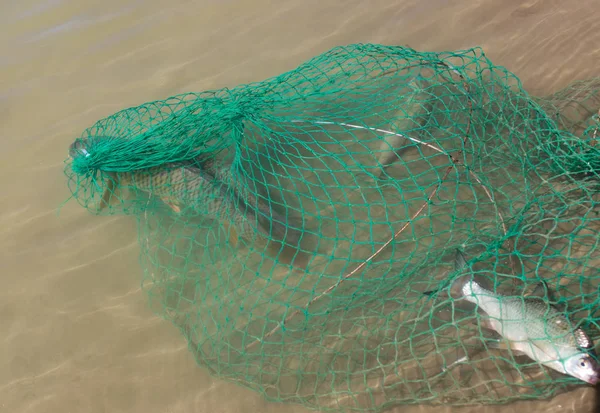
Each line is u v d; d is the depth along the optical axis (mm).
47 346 1482
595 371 1312
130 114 1647
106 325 1493
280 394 1427
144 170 1515
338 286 1479
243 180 1499
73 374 1461
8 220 1585
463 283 1394
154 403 1438
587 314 1390
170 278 1522
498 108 1586
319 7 1806
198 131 1515
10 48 1779
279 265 1503
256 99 1533
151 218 1566
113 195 1554
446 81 1594
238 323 1476
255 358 1448
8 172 1634
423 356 1428
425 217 1518
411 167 1578
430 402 1404
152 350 1472
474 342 1420
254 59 1747
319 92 1556
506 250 1457
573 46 1698
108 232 1568
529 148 1537
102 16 1814
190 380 1447
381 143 1577
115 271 1535
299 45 1759
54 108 1700
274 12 1805
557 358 1332
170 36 1784
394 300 1456
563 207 1459
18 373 1466
